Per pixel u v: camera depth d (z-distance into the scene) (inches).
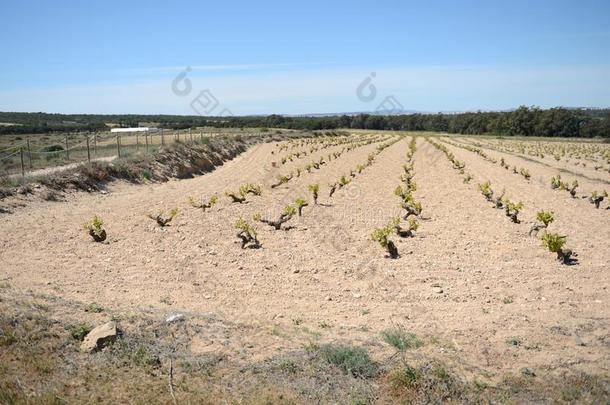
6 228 529.0
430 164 1610.5
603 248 520.7
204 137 1824.6
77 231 545.0
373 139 3014.3
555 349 283.1
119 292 366.0
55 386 226.2
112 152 1339.8
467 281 413.1
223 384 239.3
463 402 229.3
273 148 2038.6
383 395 234.4
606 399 232.2
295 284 405.4
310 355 265.4
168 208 722.2
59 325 279.3
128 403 218.5
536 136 4288.9
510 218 693.3
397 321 327.0
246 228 524.1
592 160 1929.1
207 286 394.3
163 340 277.9
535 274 431.2
